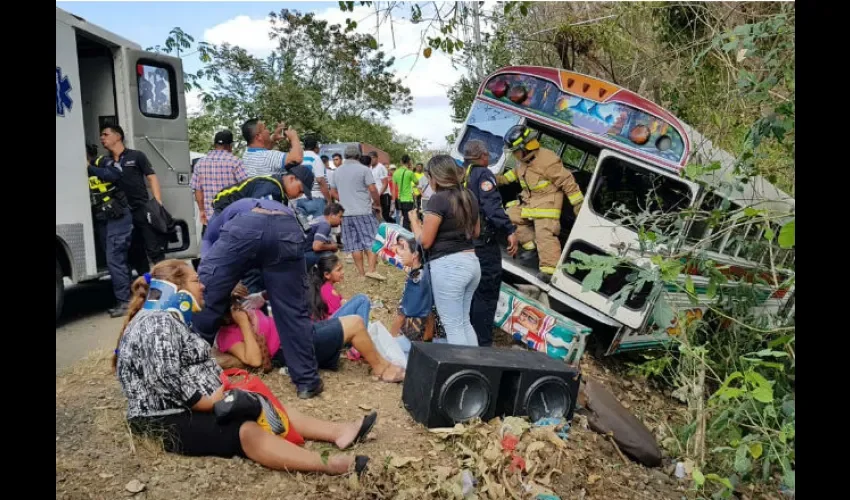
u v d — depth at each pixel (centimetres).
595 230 576
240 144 1762
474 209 496
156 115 763
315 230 604
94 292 837
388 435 396
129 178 669
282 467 345
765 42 500
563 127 596
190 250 809
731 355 517
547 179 601
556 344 532
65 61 642
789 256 476
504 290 581
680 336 554
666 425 520
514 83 630
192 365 344
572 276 588
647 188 603
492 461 368
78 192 657
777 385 376
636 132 556
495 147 648
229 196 497
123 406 404
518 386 412
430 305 526
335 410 427
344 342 479
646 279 418
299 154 609
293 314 430
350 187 832
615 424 453
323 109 2409
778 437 363
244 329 457
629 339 590
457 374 394
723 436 461
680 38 855
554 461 387
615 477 414
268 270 422
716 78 778
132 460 340
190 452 349
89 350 561
